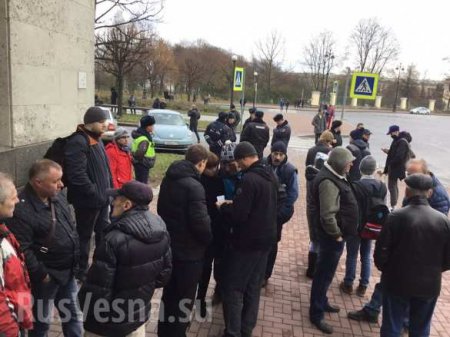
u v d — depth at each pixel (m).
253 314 3.82
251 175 3.53
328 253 4.02
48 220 2.91
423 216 3.27
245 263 3.62
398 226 3.33
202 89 60.22
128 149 6.14
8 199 2.27
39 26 4.73
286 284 5.11
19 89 4.46
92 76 6.14
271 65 65.81
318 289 4.12
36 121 4.80
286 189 4.73
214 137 9.99
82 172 4.12
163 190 3.43
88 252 4.53
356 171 7.77
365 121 39.94
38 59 4.75
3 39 4.24
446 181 13.14
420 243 3.24
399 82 68.56
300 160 15.26
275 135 11.05
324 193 3.88
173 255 3.39
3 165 4.23
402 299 3.42
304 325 4.21
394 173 9.03
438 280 3.31
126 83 46.72
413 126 36.28
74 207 4.35
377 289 4.33
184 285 3.46
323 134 6.36
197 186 3.33
